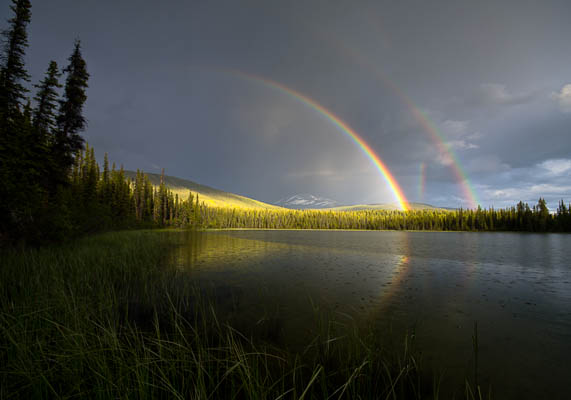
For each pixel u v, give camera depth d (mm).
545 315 9109
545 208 95125
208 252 25906
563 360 5938
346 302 10086
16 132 17500
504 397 4531
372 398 4234
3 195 14523
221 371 4820
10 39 18531
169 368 4352
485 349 6430
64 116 23031
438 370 5398
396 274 16344
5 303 6793
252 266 18047
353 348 5977
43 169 19391
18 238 15688
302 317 8219
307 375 4871
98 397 3590
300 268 17844
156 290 10570
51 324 5527
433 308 9633
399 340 6805
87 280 9836
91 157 45906
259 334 6848
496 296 11539
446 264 21141
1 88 17719
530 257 26328
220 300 9883
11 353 4281
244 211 171375
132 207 67125
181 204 100438
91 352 4383
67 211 19703
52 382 3967
